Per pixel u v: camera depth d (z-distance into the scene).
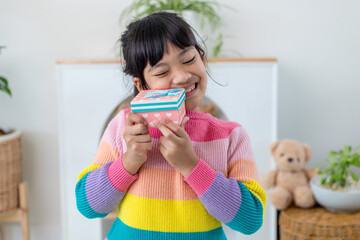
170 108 0.69
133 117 0.71
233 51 1.79
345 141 1.86
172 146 0.71
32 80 1.82
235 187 0.75
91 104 1.58
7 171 1.65
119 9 1.77
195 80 0.78
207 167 0.74
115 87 1.57
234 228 0.78
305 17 1.77
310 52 1.79
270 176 1.61
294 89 1.82
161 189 0.78
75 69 1.56
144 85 0.82
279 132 1.85
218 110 1.64
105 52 1.80
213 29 1.75
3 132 1.70
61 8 1.78
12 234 1.92
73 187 1.63
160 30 0.76
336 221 1.45
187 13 1.61
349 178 1.63
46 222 1.93
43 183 1.91
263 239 1.65
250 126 1.61
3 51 1.80
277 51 1.79
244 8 1.76
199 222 0.78
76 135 1.60
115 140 0.85
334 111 1.83
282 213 1.56
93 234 1.65
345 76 1.81
